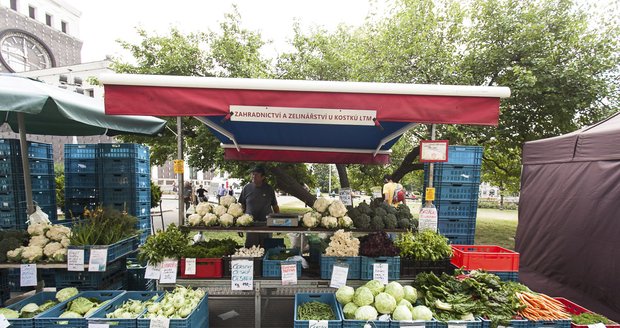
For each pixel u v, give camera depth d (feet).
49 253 11.03
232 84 8.31
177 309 9.34
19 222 16.99
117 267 13.01
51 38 125.70
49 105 12.70
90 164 20.11
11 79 10.38
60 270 11.43
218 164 25.54
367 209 12.42
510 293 9.78
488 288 9.93
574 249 15.55
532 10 24.09
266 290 12.51
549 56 22.15
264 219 16.30
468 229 17.28
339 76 26.32
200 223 11.69
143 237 21.02
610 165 13.91
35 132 16.93
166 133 26.48
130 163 19.79
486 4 25.39
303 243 17.75
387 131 14.87
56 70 102.01
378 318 9.24
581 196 15.30
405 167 29.63
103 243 11.58
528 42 23.29
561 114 23.52
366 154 17.79
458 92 8.48
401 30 26.94
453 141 23.93
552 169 17.66
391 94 8.54
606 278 13.71
